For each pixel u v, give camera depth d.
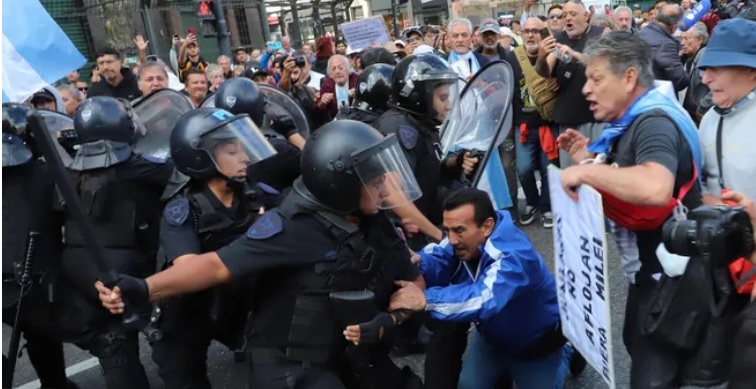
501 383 2.91
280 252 1.94
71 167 2.74
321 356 2.01
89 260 2.71
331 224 1.95
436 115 3.07
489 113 3.48
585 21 4.99
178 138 2.39
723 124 2.21
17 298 2.79
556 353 2.65
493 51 5.70
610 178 1.80
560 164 5.09
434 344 2.71
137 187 2.79
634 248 2.07
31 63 3.24
